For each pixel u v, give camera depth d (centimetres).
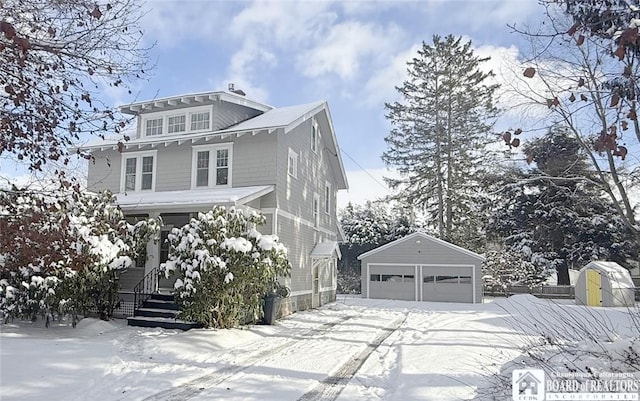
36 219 638
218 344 992
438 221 3512
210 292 1112
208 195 1410
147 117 1831
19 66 511
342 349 984
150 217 1431
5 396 596
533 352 655
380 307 2053
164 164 1720
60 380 678
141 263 1476
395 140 3628
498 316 1653
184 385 682
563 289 2911
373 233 3581
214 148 1653
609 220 2856
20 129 557
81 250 1072
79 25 533
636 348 499
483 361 821
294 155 1759
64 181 693
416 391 638
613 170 760
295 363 841
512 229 3272
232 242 1091
